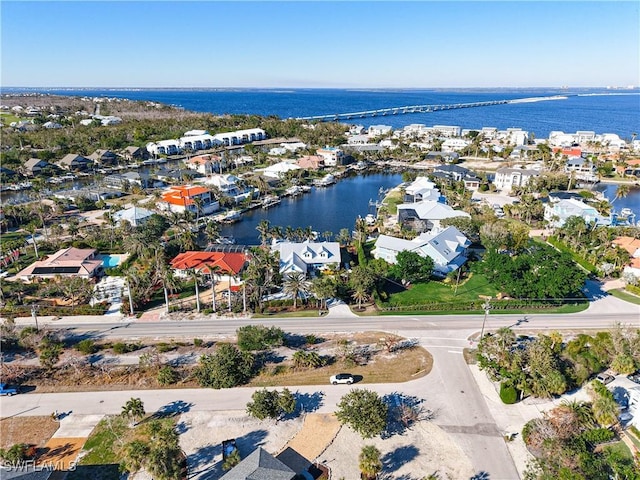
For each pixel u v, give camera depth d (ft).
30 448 179.22
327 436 189.88
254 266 304.30
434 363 240.94
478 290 325.83
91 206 522.88
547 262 308.81
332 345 257.96
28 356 247.09
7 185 607.78
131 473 169.68
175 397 214.28
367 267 317.22
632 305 306.76
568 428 181.68
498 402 211.20
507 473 171.32
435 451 182.09
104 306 300.20
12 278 336.29
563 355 234.99
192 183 624.18
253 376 229.86
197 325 280.72
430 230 440.45
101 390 219.00
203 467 173.06
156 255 344.49
